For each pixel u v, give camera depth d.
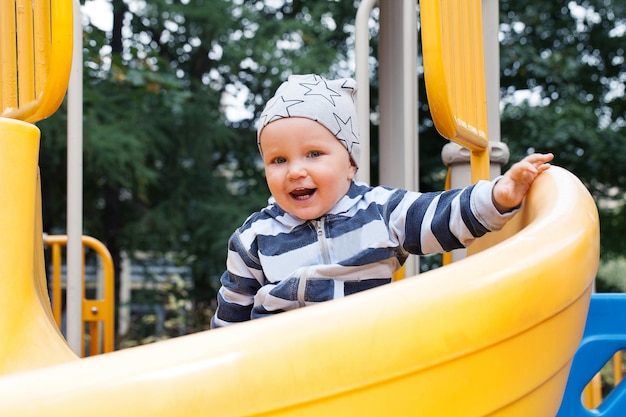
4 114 1.45
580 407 1.71
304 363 0.68
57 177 7.43
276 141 1.34
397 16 2.25
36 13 1.39
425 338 0.71
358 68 1.95
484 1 2.09
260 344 0.67
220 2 8.04
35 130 1.23
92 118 6.78
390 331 0.70
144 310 8.58
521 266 0.79
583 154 7.80
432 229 1.27
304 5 8.88
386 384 0.70
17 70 1.45
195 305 8.23
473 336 0.73
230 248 1.44
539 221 0.90
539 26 8.25
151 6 7.96
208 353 0.66
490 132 2.08
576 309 0.86
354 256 1.31
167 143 7.41
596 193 8.12
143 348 0.67
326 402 0.68
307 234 1.36
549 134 7.62
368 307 0.71
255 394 0.66
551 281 0.80
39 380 0.64
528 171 1.13
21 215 1.20
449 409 0.73
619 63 8.36
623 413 1.70
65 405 0.63
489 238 1.34
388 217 1.34
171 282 8.19
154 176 6.96
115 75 6.54
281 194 1.34
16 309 1.18
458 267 0.77
